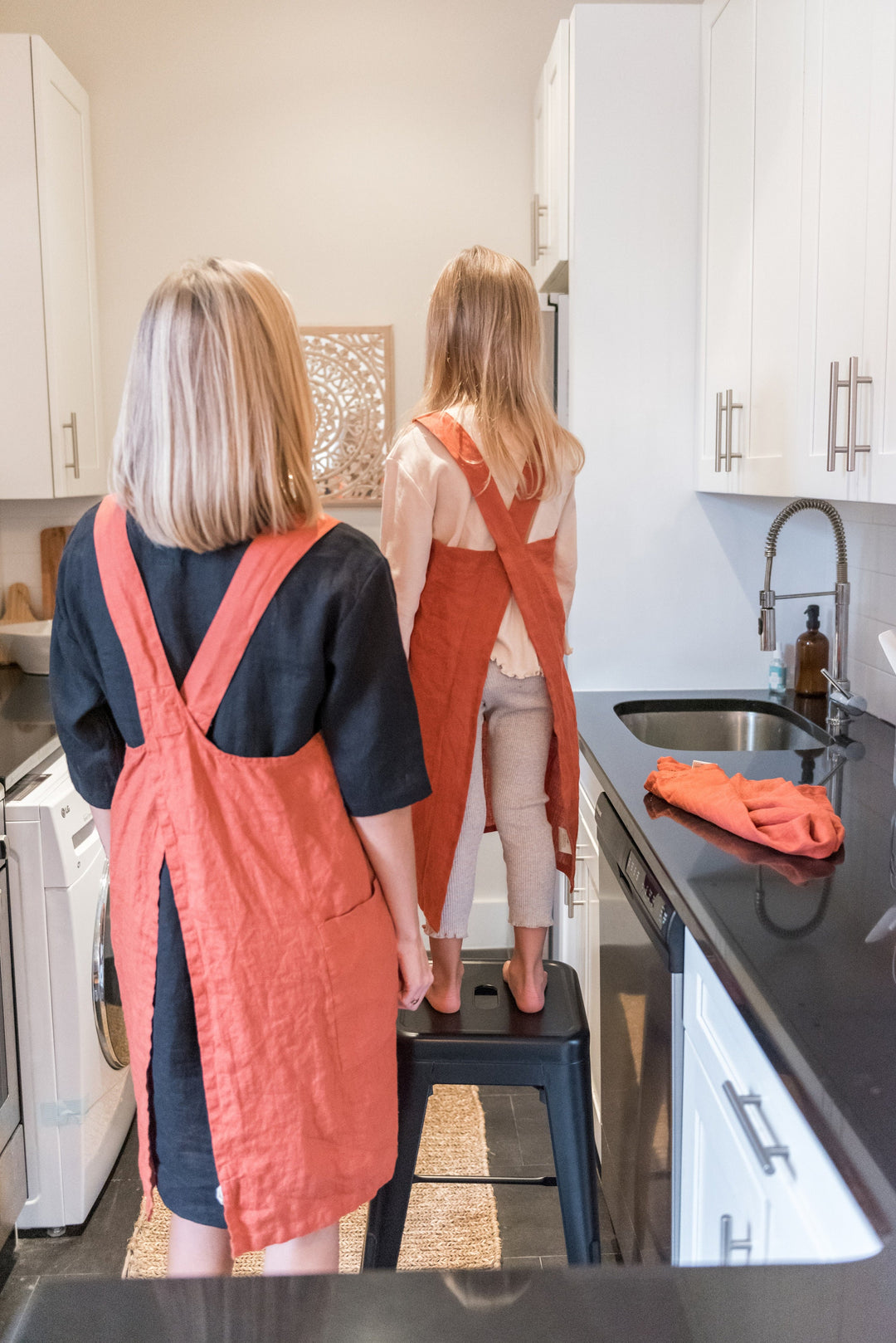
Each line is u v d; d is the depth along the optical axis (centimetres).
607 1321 51
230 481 111
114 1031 241
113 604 117
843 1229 88
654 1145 162
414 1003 141
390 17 340
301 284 349
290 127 343
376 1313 50
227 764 118
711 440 260
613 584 283
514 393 156
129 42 337
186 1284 53
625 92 266
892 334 151
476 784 157
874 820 179
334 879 122
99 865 237
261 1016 120
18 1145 221
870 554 253
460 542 154
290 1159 121
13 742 239
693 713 275
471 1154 255
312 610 115
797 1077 98
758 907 140
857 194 163
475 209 348
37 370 300
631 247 270
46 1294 52
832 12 173
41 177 293
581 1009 166
